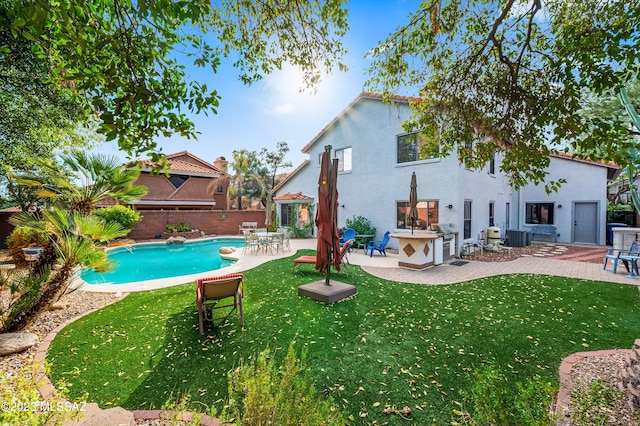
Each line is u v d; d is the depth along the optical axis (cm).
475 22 435
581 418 254
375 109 1591
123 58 230
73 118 739
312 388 227
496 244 1449
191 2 224
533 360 408
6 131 747
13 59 551
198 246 1911
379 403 323
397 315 578
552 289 750
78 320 559
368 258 1273
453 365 398
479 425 230
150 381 367
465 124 454
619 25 262
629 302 643
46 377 371
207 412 310
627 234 1079
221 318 558
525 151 356
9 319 475
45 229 484
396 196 1499
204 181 2619
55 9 199
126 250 1711
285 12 441
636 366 312
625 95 279
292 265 1092
